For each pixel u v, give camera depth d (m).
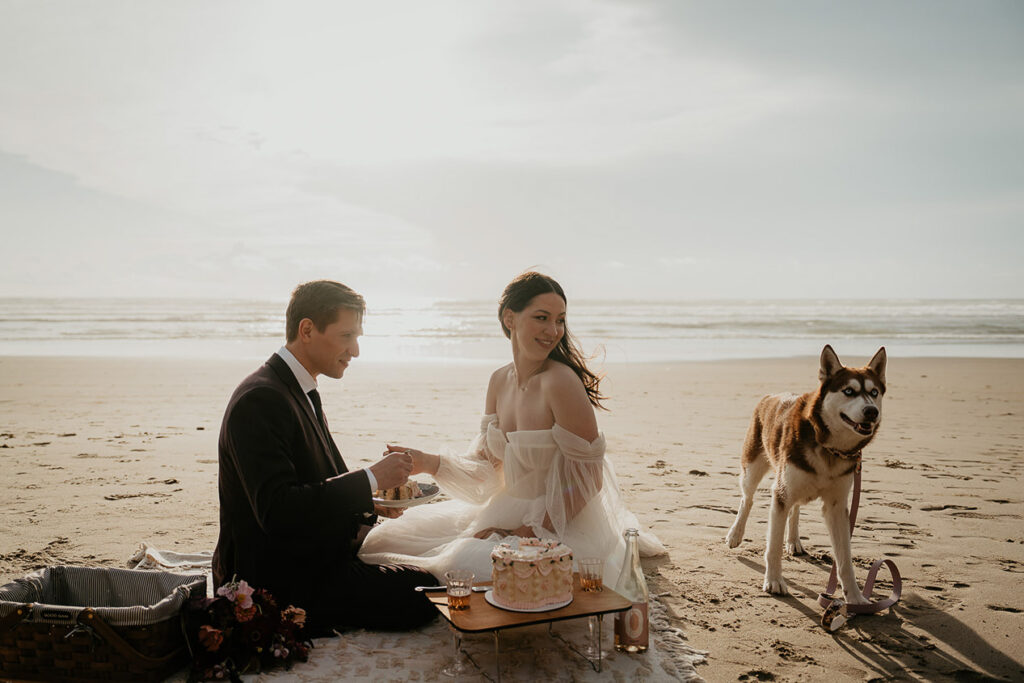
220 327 40.53
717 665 3.36
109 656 2.98
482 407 12.59
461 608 3.12
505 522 3.97
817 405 4.11
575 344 4.28
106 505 5.96
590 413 3.87
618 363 21.91
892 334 36.28
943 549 5.04
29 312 61.50
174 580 3.45
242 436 3.28
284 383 3.53
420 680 3.09
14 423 10.45
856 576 4.56
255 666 3.17
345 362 3.70
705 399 13.94
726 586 4.38
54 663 3.03
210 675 3.09
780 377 17.98
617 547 3.96
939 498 6.44
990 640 3.63
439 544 4.08
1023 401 13.50
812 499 4.25
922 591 4.29
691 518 5.87
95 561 4.58
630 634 3.37
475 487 4.19
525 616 3.05
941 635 3.70
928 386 15.93
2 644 3.04
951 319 48.69
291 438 3.41
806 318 51.12
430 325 47.88
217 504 6.03
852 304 97.12
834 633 3.73
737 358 23.81
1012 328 39.94
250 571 3.42
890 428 10.50
